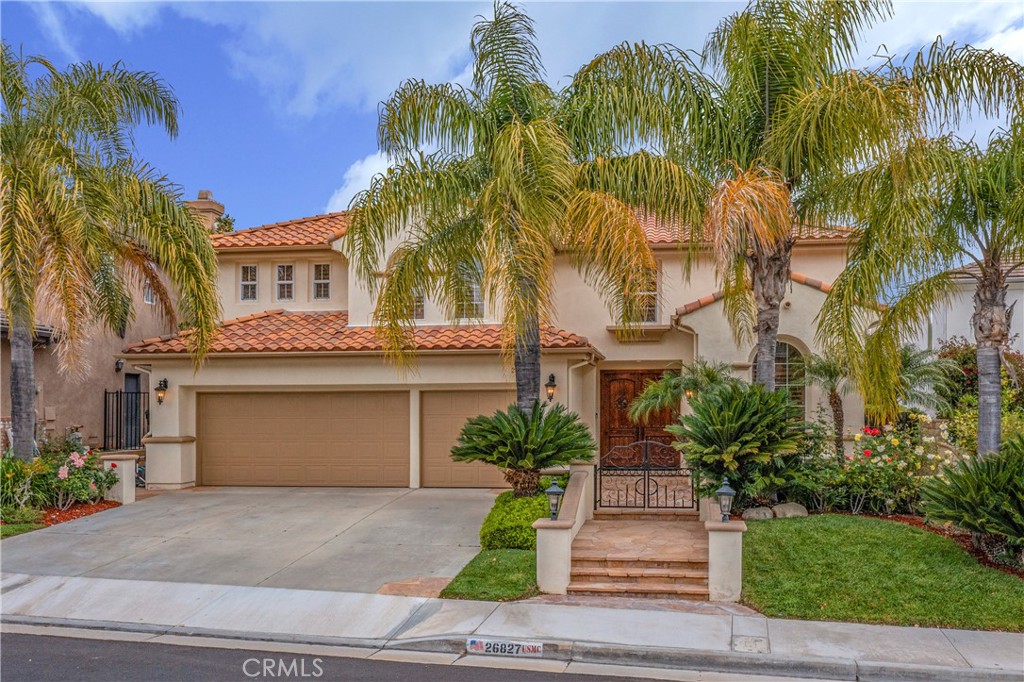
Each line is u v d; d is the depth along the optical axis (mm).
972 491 9453
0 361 17734
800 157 11469
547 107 12344
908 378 13797
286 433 17422
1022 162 10797
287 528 12586
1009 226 10789
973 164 11141
